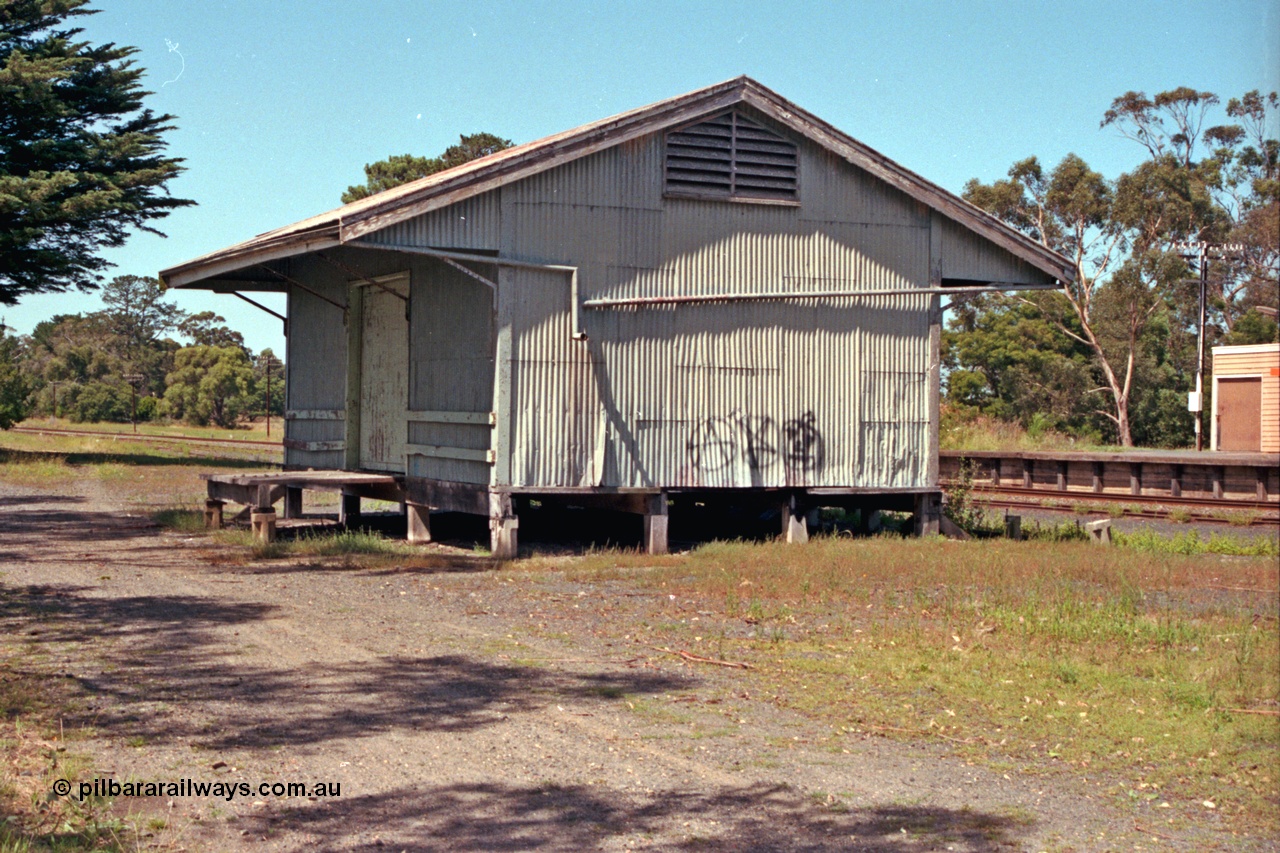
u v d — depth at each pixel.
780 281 15.96
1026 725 7.03
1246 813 5.59
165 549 14.80
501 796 5.70
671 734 6.76
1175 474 23.95
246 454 39.03
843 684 7.93
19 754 6.13
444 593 11.64
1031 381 53.62
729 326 15.75
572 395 14.78
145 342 112.69
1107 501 23.80
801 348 16.20
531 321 14.56
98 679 7.80
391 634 9.52
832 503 17.55
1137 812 5.62
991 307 57.84
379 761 6.20
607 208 14.96
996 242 17.09
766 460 15.97
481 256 14.26
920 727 6.96
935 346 17.05
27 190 31.05
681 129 15.37
